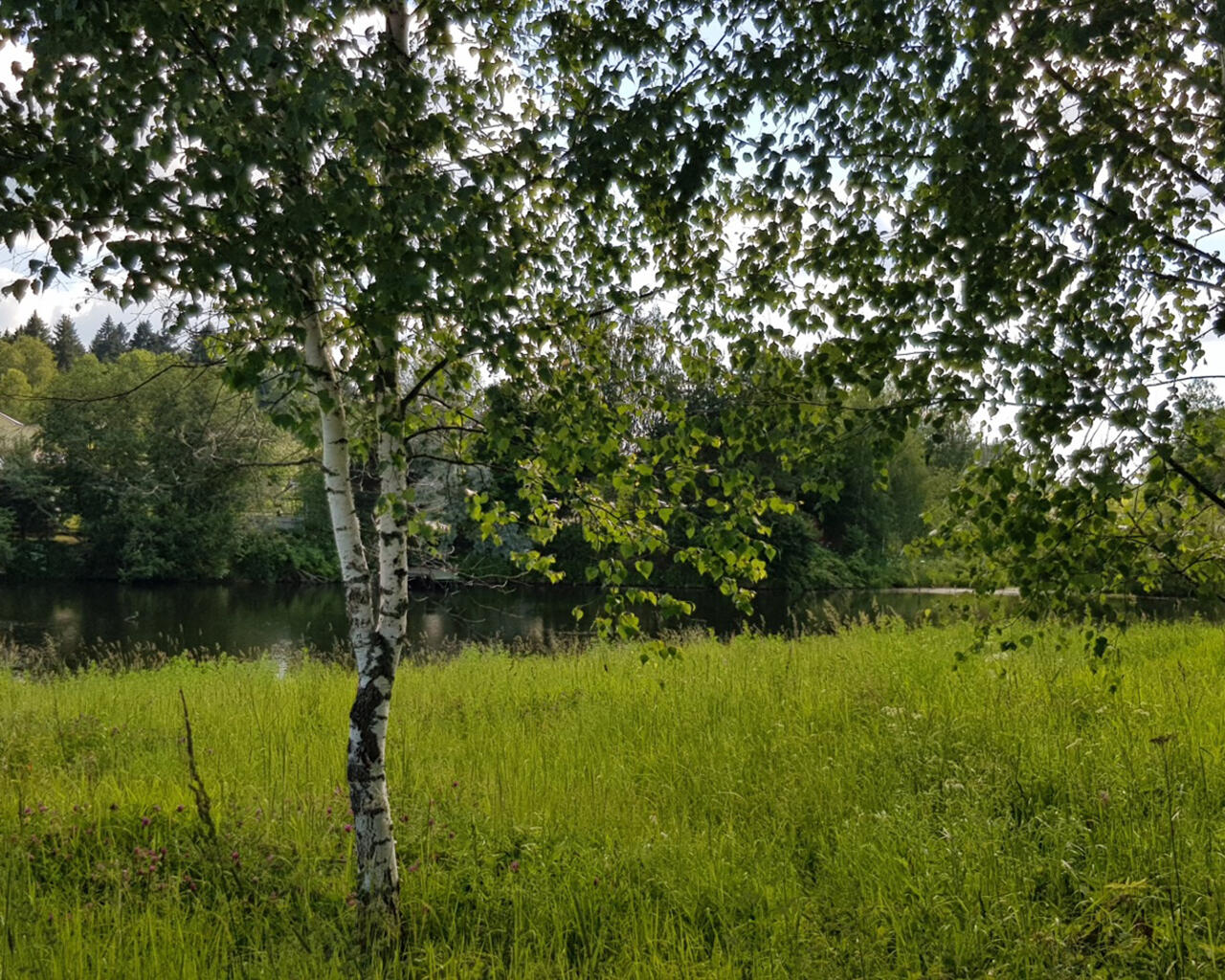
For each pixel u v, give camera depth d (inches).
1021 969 148.9
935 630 467.5
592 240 193.9
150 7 120.9
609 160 157.6
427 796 226.8
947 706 289.9
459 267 136.8
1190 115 160.4
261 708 356.2
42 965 145.9
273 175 135.0
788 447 186.9
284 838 204.8
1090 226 166.1
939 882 174.2
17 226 120.1
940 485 1519.4
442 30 183.0
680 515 178.1
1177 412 161.6
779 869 187.2
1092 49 149.1
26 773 256.1
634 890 180.9
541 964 153.6
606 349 192.5
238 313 164.1
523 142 157.4
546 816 215.5
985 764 229.8
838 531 1556.3
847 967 150.2
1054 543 174.4
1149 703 271.4
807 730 282.0
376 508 169.3
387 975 151.7
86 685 437.7
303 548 1346.0
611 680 394.9
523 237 151.9
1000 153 150.9
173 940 158.7
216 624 932.0
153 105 121.8
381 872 167.6
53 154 122.7
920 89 172.4
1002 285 164.2
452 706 358.9
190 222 128.0
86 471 1280.8
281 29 130.3
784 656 422.6
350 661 574.2
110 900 176.1
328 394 144.3
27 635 850.1
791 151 171.9
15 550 1341.0
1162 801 199.6
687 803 229.8
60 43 117.6
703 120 169.6
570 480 172.2
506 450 169.8
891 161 178.5
